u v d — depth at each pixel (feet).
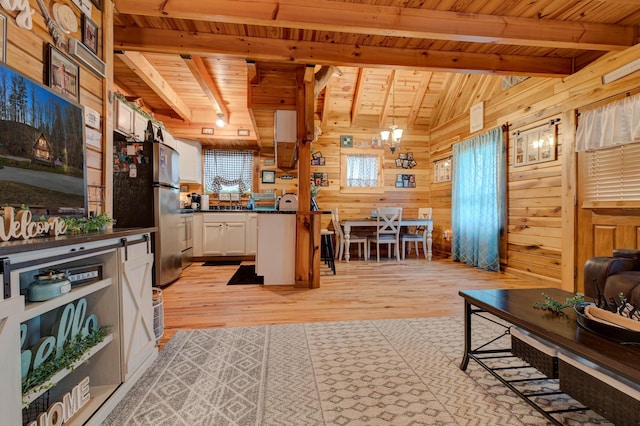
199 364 5.71
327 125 20.04
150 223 10.82
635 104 8.61
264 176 19.75
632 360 3.04
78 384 4.06
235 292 10.77
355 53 10.12
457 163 17.10
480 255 15.01
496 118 14.56
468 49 10.47
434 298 10.09
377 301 9.75
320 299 9.96
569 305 4.56
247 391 4.86
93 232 4.67
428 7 8.12
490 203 14.47
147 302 5.61
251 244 17.38
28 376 3.32
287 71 11.60
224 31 9.38
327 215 19.88
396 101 19.48
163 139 13.79
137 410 4.37
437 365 5.70
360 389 4.92
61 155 4.68
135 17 8.66
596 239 9.86
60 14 5.14
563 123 10.93
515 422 4.15
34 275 4.08
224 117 17.53
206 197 18.30
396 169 20.54
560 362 4.22
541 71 10.90
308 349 6.35
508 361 5.83
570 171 10.62
